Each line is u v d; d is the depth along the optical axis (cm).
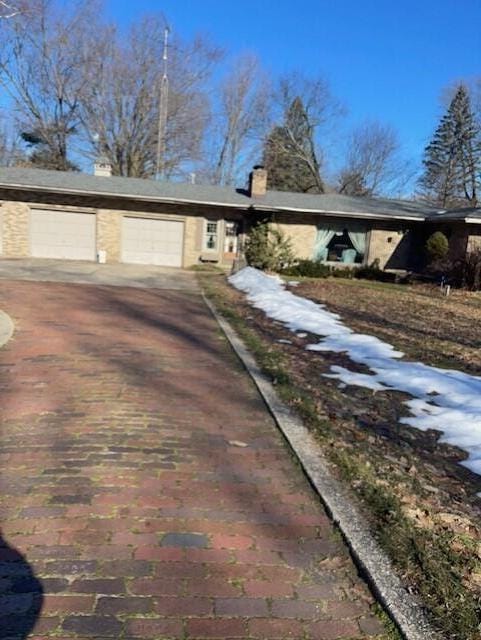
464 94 3866
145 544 238
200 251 1961
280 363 587
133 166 3347
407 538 250
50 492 280
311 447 357
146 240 1927
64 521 253
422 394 503
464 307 1222
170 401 443
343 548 244
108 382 485
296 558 235
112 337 680
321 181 3838
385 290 1540
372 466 336
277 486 303
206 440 364
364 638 189
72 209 1859
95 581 211
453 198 3909
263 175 2045
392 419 432
